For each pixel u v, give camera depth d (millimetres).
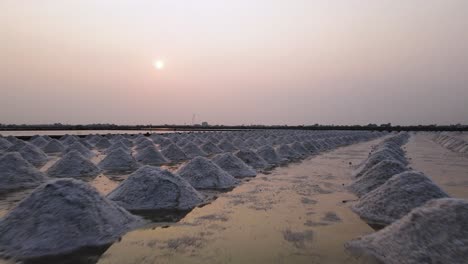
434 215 3553
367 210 5352
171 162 13039
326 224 4828
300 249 3867
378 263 3432
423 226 3520
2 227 4090
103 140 20734
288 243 4059
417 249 3336
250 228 4633
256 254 3713
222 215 5305
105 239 4082
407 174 5629
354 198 6531
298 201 6289
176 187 6168
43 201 4285
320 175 9633
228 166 9617
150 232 4441
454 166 11758
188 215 5293
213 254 3723
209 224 4820
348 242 4031
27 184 7719
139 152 13609
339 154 17172
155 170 6477
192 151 15406
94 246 3906
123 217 4715
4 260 3564
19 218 4160
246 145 21266
